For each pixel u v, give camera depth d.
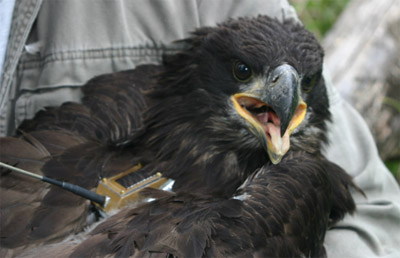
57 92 4.05
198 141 3.68
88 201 3.30
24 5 3.89
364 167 4.55
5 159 3.40
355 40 6.52
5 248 3.12
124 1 4.18
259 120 3.60
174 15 4.25
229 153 3.70
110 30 4.13
